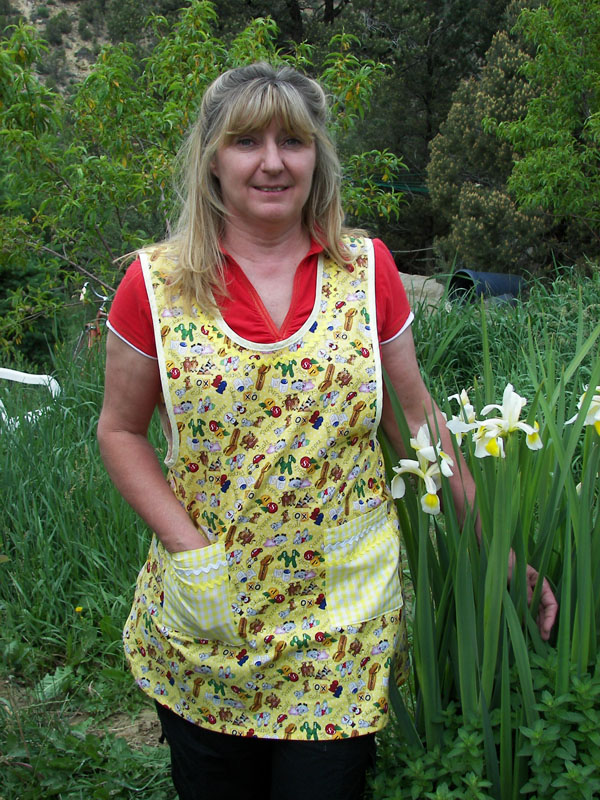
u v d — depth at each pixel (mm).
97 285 7516
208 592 1664
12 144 6137
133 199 6570
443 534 1903
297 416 1632
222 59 6781
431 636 1755
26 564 3240
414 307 5613
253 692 1716
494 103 12680
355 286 1705
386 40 17453
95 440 4066
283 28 19312
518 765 1680
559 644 1654
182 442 1688
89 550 3266
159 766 2414
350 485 1701
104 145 6652
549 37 7926
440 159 14203
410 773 1744
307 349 1644
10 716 2574
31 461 3684
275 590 1697
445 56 17641
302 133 1623
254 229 1685
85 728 2596
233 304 1647
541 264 11609
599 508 1793
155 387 1739
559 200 8047
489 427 1698
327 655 1700
